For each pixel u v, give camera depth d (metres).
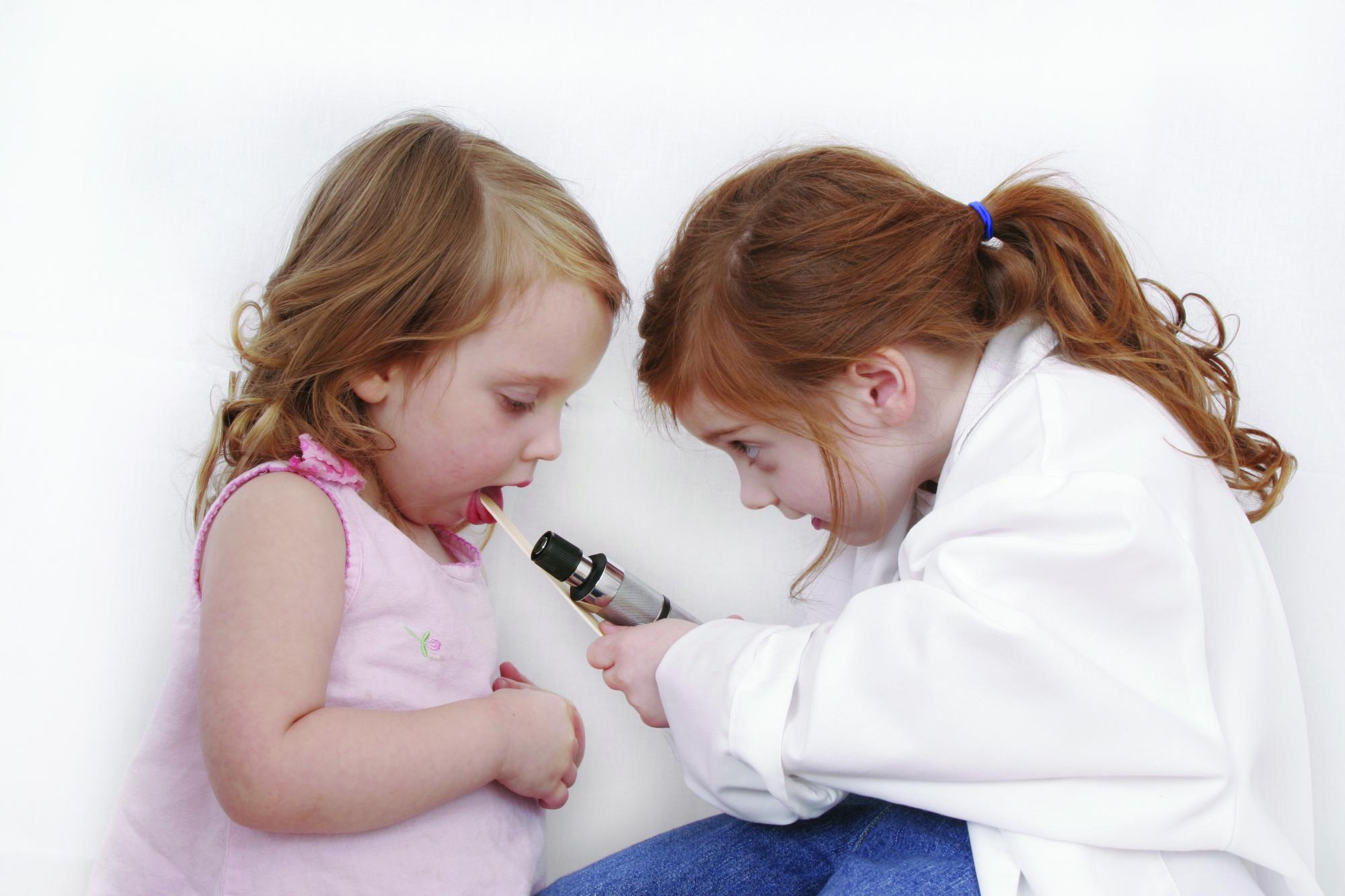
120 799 0.83
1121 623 0.73
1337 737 0.97
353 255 0.83
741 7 1.16
